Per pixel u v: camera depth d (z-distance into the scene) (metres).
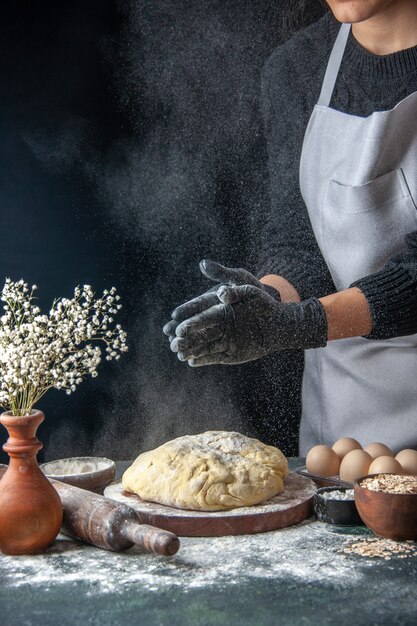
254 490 1.59
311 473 1.85
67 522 1.52
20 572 1.40
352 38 2.19
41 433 3.39
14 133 3.49
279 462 1.69
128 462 2.00
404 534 1.49
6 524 1.45
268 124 2.38
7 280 1.57
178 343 1.65
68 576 1.38
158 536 1.39
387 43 2.12
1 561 1.45
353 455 1.79
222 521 1.53
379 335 1.90
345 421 2.26
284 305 1.78
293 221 2.34
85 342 3.43
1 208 3.47
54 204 3.52
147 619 1.23
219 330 1.68
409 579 1.34
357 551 1.45
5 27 3.41
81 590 1.33
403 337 2.15
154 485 1.61
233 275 1.81
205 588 1.32
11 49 3.43
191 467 1.61
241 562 1.42
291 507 1.58
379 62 2.11
